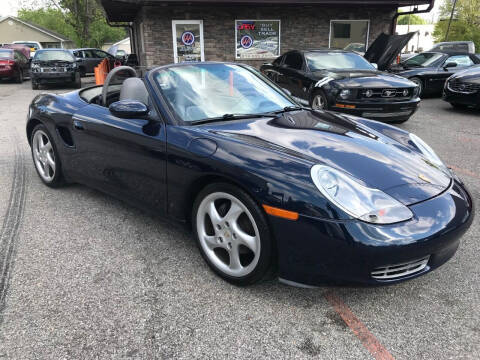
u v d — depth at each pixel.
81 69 21.19
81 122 3.21
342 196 1.91
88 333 1.95
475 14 44.97
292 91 7.82
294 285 2.07
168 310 2.13
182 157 2.38
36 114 3.78
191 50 12.14
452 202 2.11
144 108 2.61
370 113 6.30
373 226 1.85
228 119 2.68
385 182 2.07
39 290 2.29
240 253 2.28
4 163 4.85
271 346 1.87
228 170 2.13
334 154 2.22
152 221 3.21
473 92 8.11
